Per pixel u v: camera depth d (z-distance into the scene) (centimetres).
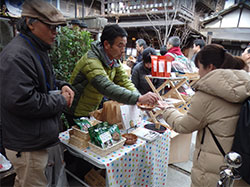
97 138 122
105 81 138
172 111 124
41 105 93
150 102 136
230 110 96
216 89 92
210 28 783
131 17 671
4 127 100
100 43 151
